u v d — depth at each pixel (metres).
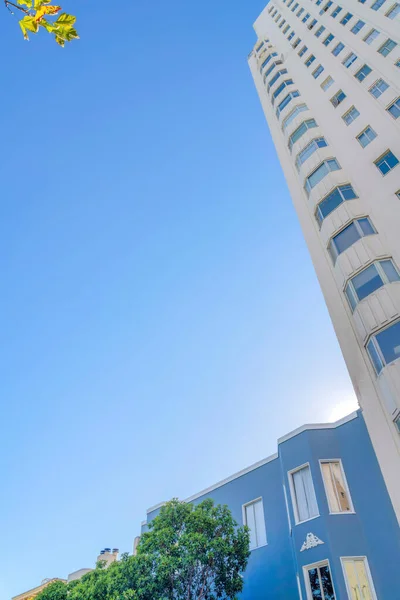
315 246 22.06
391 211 19.09
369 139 23.11
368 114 24.28
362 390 16.39
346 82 27.91
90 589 15.33
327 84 29.91
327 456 18.19
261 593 17.95
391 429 14.75
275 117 33.69
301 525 17.03
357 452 17.61
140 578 14.60
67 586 17.48
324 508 16.62
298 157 26.59
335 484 17.44
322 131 26.94
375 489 16.31
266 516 19.73
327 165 23.89
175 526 16.48
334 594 14.76
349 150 23.84
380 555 15.01
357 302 17.59
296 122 28.84
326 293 20.16
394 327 15.74
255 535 19.83
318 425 19.25
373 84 25.47
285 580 17.41
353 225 19.81
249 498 20.97
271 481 20.45
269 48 41.91
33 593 30.39
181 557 14.88
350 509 16.64
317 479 17.53
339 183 22.12
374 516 15.85
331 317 19.28
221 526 16.61
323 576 15.48
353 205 20.62
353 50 29.25
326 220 21.12
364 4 31.20
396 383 14.59
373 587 14.59
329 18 34.94
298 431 19.45
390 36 26.64
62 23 3.77
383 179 20.58
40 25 3.79
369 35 28.86
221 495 22.42
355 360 17.17
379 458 14.79
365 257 18.19
